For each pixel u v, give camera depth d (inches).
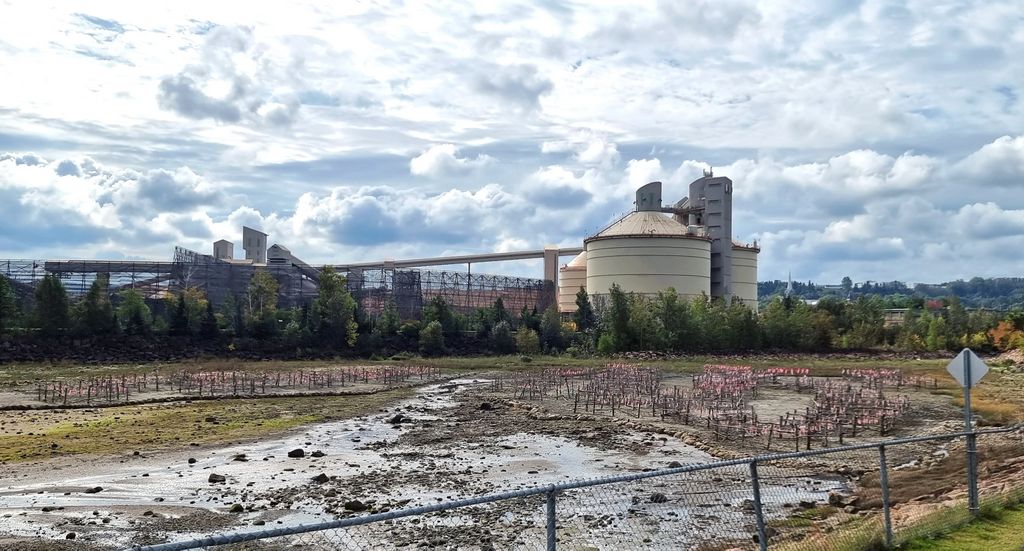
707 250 6131.9
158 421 1843.0
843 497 1005.2
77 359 3597.4
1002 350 5452.8
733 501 991.6
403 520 902.4
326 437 1619.1
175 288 5979.3
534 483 1140.5
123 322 4443.9
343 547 800.9
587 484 431.8
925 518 709.9
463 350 4864.7
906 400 2192.4
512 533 844.0
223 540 318.3
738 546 751.1
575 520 895.1
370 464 1300.4
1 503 999.0
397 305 6195.9
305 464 1293.1
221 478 1138.7
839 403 2107.5
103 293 4488.2
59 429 1681.8
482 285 7022.6
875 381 2876.5
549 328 5216.5
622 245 6048.2
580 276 7047.2
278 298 5935.0
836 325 5984.3
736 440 1566.2
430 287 6781.5
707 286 6122.1
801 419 1876.2
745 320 5142.7
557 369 3688.5
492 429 1761.8
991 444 1386.6
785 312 5556.1
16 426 1727.4
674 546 783.7
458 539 824.3
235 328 4443.9
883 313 6574.8
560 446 1519.4
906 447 1478.8
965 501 788.6
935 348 5497.1
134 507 979.3
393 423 1866.4
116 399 2337.6
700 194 6545.3
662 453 1443.2
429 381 3189.0
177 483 1125.1
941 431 1683.1
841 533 700.0
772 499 1008.2
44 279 4072.3
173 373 3078.2
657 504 967.0
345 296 4726.9
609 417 1959.9
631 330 4872.0
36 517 929.5
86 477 1164.5
